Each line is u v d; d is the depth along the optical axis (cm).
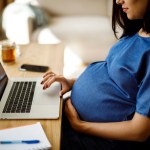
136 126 91
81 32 294
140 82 95
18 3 320
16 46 164
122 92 102
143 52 96
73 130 112
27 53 163
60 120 93
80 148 103
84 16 343
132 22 119
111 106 104
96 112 108
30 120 93
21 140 80
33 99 106
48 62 148
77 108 117
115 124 99
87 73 122
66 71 289
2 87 113
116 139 98
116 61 106
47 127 89
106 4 342
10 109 98
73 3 341
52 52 164
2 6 378
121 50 112
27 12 297
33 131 85
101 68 118
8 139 80
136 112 92
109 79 108
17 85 118
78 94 118
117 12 125
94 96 110
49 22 317
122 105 102
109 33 294
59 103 104
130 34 121
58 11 343
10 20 293
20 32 295
